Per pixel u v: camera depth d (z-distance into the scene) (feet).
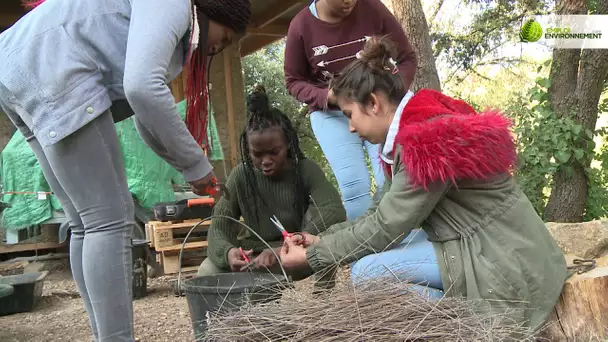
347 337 5.23
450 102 6.87
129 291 6.43
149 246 16.12
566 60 21.65
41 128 5.89
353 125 6.98
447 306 5.76
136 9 5.97
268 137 8.75
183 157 6.28
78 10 6.18
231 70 26.48
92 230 6.27
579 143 21.47
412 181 6.18
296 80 11.20
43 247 19.38
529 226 6.36
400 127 6.38
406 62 10.96
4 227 17.84
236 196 9.64
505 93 41.86
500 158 6.17
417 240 7.00
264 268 8.21
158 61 5.78
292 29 11.06
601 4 21.76
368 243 6.54
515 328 5.79
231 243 9.34
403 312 5.55
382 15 10.72
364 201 10.64
